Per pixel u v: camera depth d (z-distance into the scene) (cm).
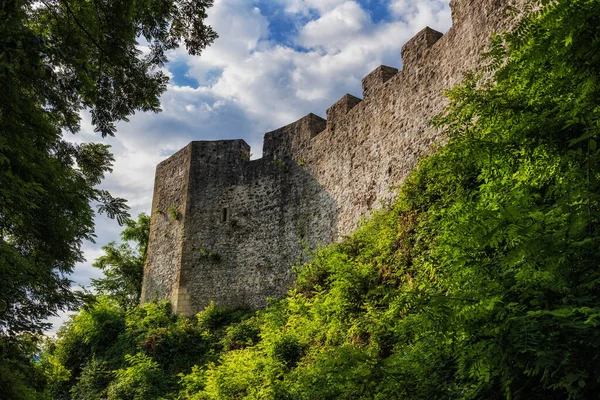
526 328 351
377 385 491
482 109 515
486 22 1124
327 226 1680
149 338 1659
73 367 1825
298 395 764
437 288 604
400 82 1450
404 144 1372
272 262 1864
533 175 469
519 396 374
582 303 360
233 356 1228
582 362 343
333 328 991
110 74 768
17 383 679
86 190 795
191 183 2203
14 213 727
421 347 509
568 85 421
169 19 759
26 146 695
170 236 2217
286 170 1955
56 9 701
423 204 1009
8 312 717
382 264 1047
